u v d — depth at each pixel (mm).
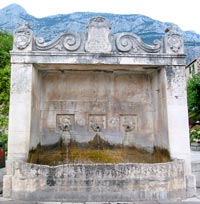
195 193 7078
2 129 15930
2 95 14789
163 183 6641
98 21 7914
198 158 13328
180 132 7520
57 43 7785
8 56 15883
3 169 10156
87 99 9227
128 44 7855
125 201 6449
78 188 6484
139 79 9367
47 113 9031
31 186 6512
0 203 6152
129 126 9039
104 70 8930
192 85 24797
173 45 7859
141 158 8773
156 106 8688
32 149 7902
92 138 9008
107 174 6551
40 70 8734
